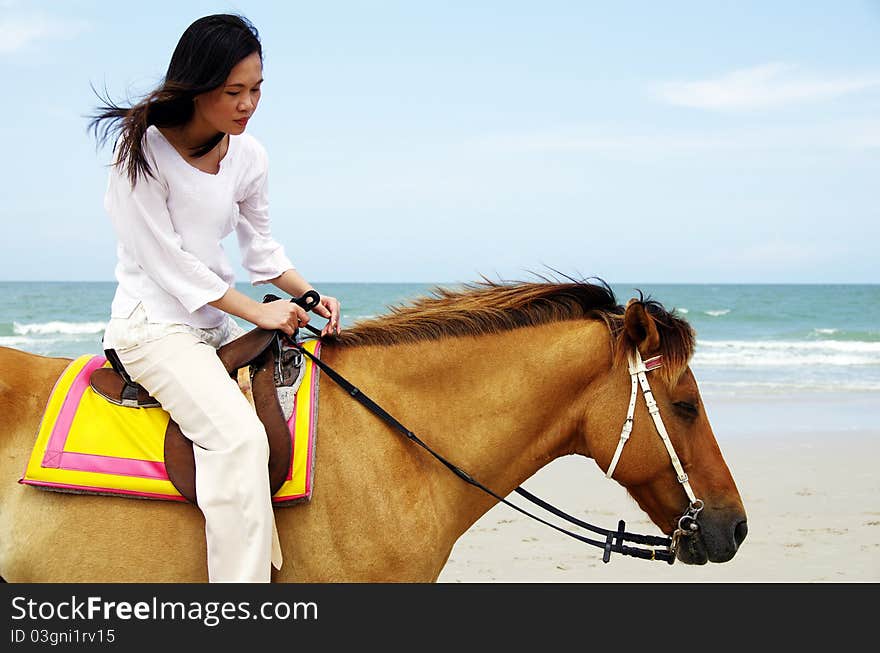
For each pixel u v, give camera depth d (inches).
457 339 107.6
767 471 311.7
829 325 1242.6
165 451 95.0
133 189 96.4
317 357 104.3
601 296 114.7
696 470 108.9
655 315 110.0
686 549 109.7
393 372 105.7
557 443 111.0
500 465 108.1
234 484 91.2
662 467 108.3
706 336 1051.9
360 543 96.0
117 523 92.9
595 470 316.5
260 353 100.3
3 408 96.3
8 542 92.4
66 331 956.0
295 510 96.0
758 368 690.8
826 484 292.2
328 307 114.0
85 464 93.1
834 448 353.7
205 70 92.5
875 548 221.0
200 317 103.7
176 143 99.7
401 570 97.6
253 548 90.4
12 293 1892.2
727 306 1729.8
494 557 213.8
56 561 92.0
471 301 112.6
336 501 96.2
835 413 447.5
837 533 234.8
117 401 98.0
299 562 95.7
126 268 102.5
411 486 99.7
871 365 714.2
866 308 1631.4
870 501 270.4
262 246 117.4
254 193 113.2
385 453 99.3
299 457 95.6
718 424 412.8
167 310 100.5
